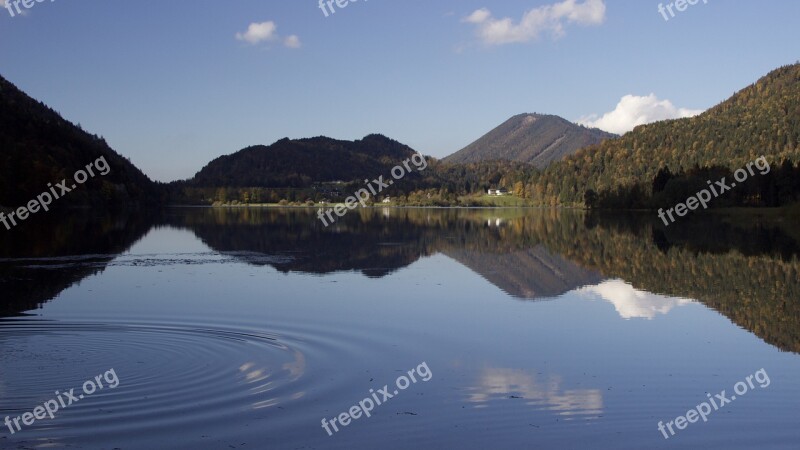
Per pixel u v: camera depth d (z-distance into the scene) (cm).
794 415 1348
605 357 1772
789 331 2103
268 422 1259
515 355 1783
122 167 13800
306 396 1408
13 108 12094
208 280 3148
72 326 2058
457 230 7594
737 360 1752
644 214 12231
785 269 3719
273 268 3684
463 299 2658
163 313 2288
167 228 7388
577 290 2931
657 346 1900
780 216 9994
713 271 3647
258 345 1834
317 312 2336
